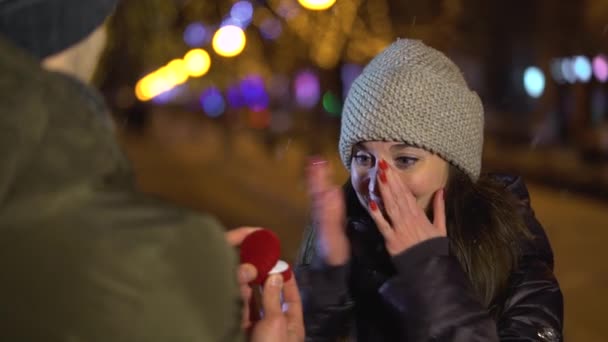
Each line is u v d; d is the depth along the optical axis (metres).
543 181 13.82
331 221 1.60
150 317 0.83
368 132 1.65
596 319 5.55
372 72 1.70
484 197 1.74
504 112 19.30
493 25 18.20
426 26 13.09
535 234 1.81
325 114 20.39
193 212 0.90
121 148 0.92
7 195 0.80
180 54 14.05
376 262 1.71
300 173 13.96
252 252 1.22
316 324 1.63
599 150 14.45
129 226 0.84
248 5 12.70
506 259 1.69
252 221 9.77
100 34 1.01
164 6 13.23
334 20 11.86
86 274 0.82
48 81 0.84
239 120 24.12
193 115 30.14
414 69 1.65
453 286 1.44
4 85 0.81
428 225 1.50
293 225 9.26
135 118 28.62
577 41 16.41
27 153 0.80
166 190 13.26
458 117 1.66
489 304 1.68
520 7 17.83
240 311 0.93
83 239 0.82
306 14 11.88
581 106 16.31
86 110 0.87
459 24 17.44
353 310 1.69
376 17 12.30
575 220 9.41
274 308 1.20
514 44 18.67
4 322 0.81
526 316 1.66
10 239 0.80
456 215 1.71
